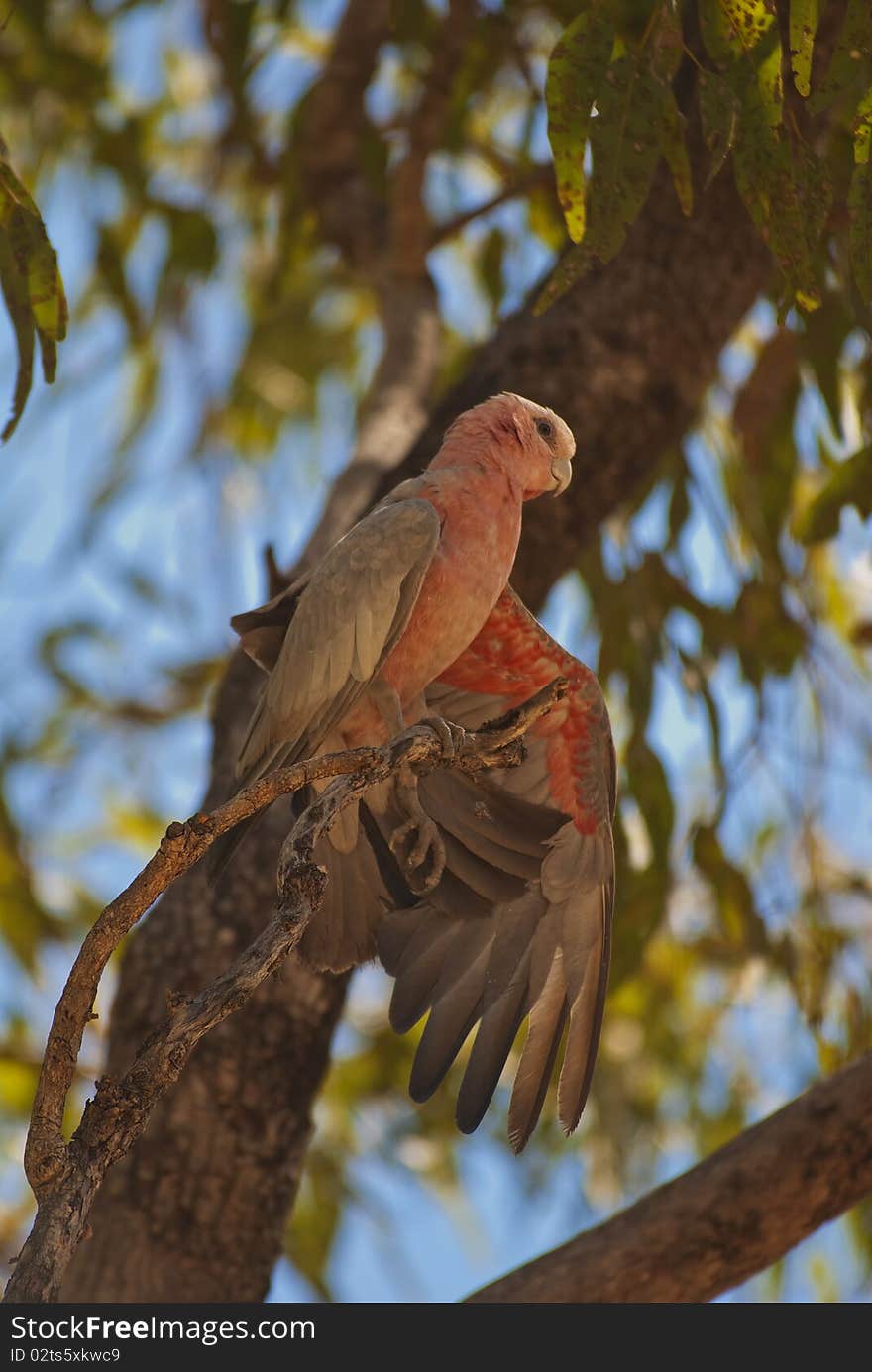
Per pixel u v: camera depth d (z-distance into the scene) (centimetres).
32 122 1391
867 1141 807
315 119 1302
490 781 836
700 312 1016
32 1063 1275
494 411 843
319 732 763
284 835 952
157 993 925
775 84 654
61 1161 521
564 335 1009
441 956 797
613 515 1062
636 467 1019
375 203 1302
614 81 646
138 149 1349
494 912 817
